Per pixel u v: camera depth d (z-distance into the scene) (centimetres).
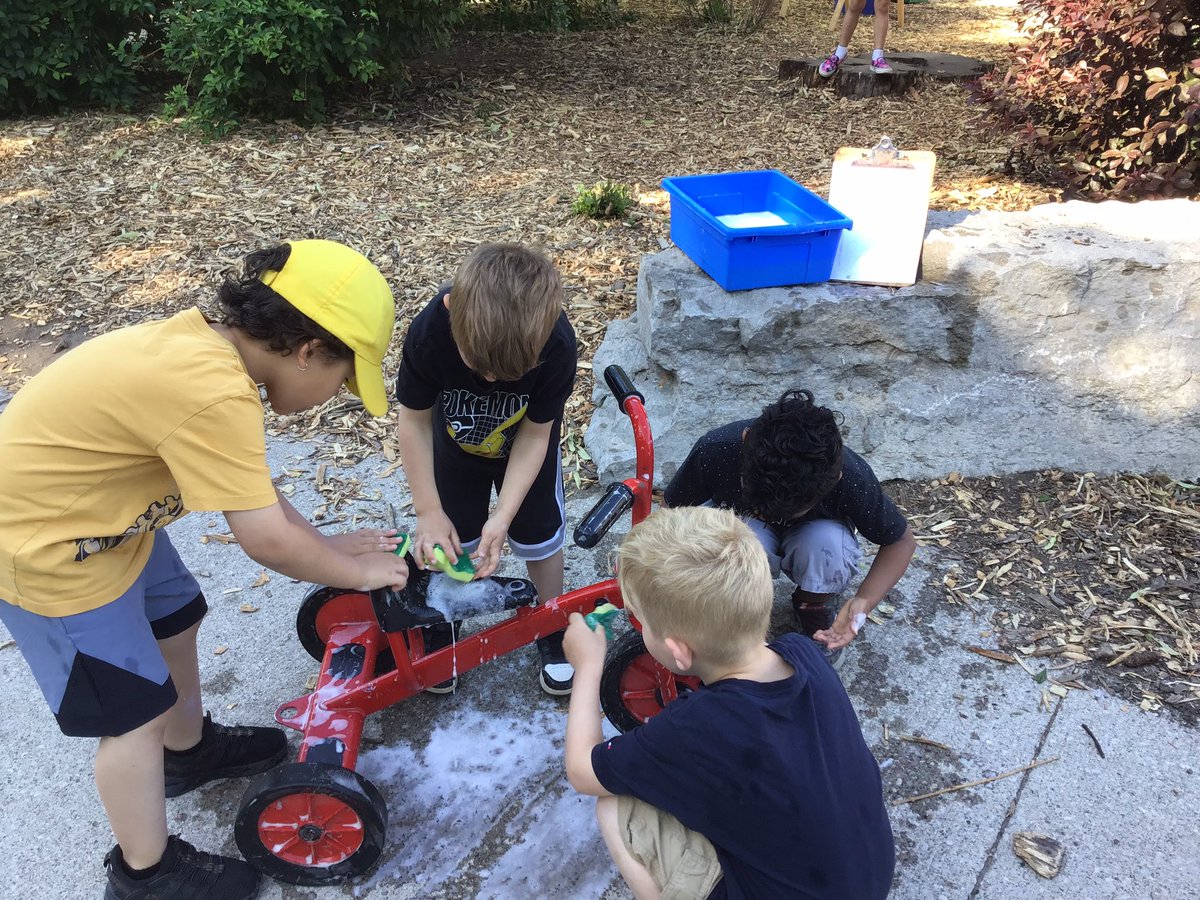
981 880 203
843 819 153
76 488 156
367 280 163
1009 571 293
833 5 1153
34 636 164
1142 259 302
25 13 686
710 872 164
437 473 243
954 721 243
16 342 435
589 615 194
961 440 329
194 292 470
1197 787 223
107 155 632
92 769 230
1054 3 482
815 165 611
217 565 302
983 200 519
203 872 192
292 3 617
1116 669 258
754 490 200
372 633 232
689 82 797
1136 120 460
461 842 213
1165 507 317
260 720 245
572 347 208
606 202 537
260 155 623
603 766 163
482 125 684
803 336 311
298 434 371
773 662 163
